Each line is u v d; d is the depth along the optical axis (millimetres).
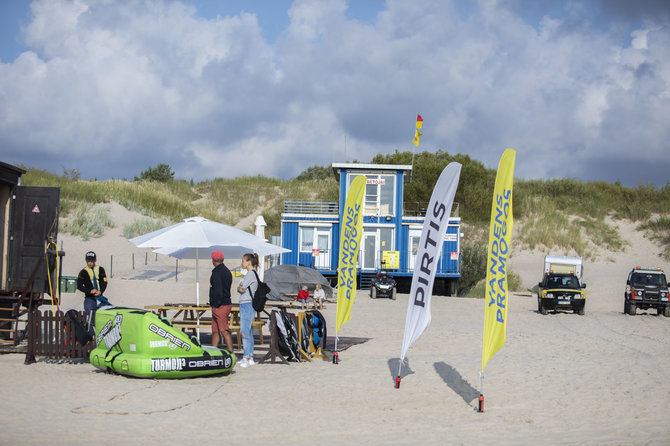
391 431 7457
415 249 36719
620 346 15266
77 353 11383
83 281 12266
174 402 8727
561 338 16672
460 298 32750
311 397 9312
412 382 10539
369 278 36250
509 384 10422
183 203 54094
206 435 7121
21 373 10469
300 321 12688
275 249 15000
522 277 41750
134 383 9883
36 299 13547
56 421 7496
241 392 9539
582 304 24531
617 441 6871
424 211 42969
